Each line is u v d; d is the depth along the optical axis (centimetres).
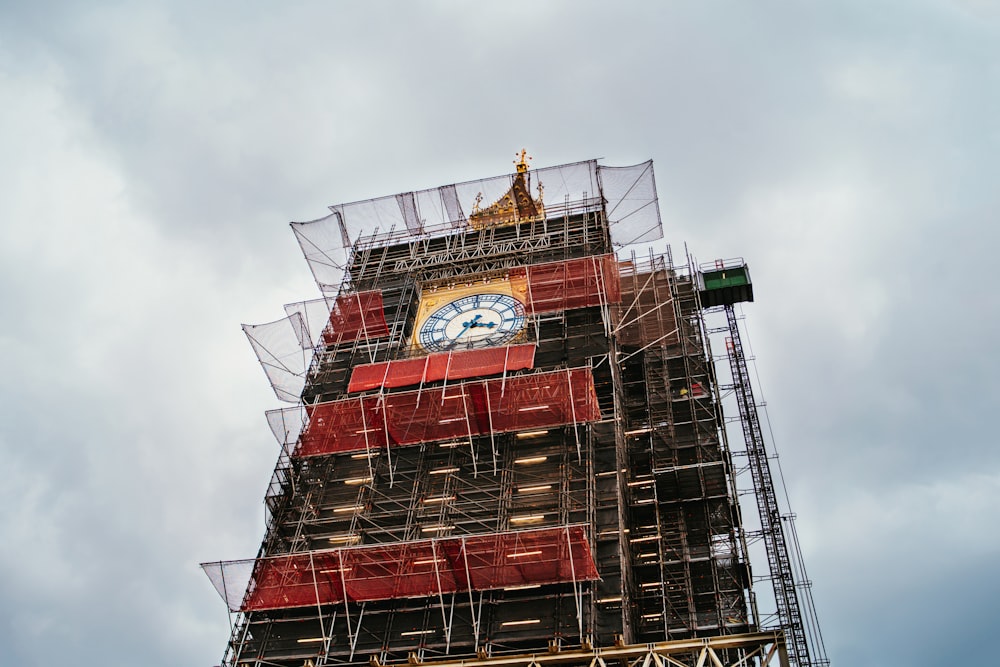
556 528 4794
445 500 5434
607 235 7388
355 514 5475
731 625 5612
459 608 4903
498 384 5819
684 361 7119
